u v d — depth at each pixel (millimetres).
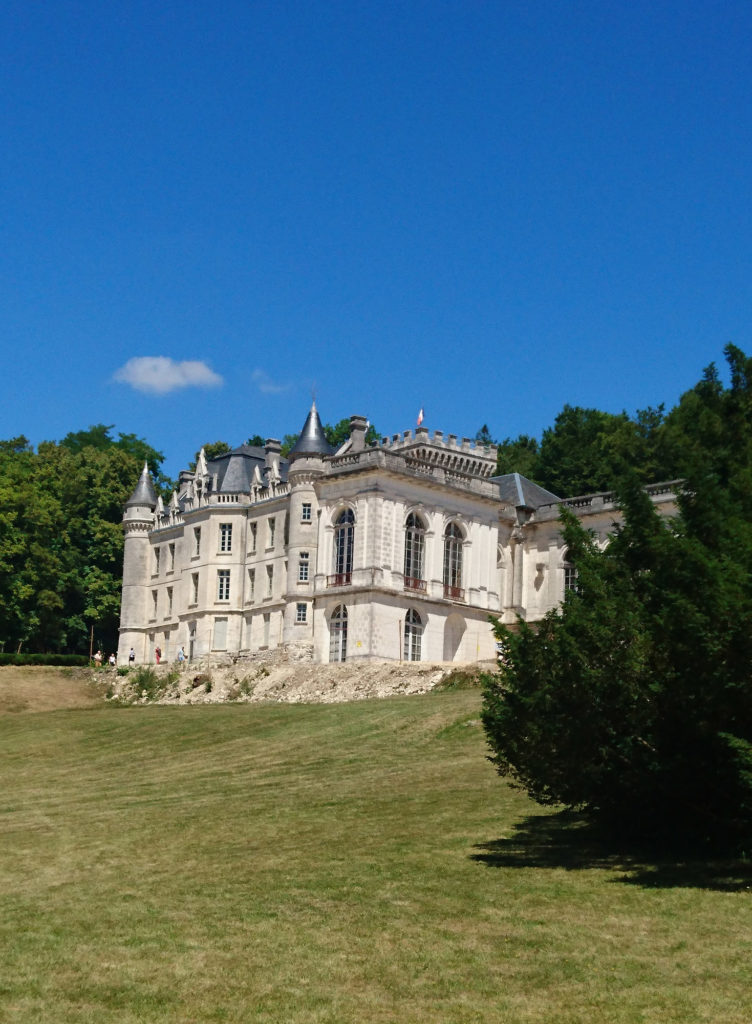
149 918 21797
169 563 98812
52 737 55344
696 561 21844
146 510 101938
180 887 24516
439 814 31531
